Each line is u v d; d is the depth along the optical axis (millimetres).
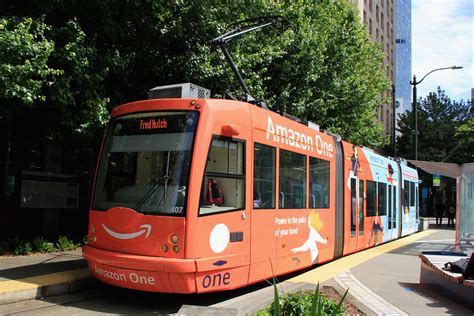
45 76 8719
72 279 7848
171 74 12578
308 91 16172
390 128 58938
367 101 20531
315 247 9984
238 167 7543
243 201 7559
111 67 10984
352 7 22844
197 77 12203
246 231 7555
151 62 12352
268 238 8141
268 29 15086
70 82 10164
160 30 11719
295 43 15656
